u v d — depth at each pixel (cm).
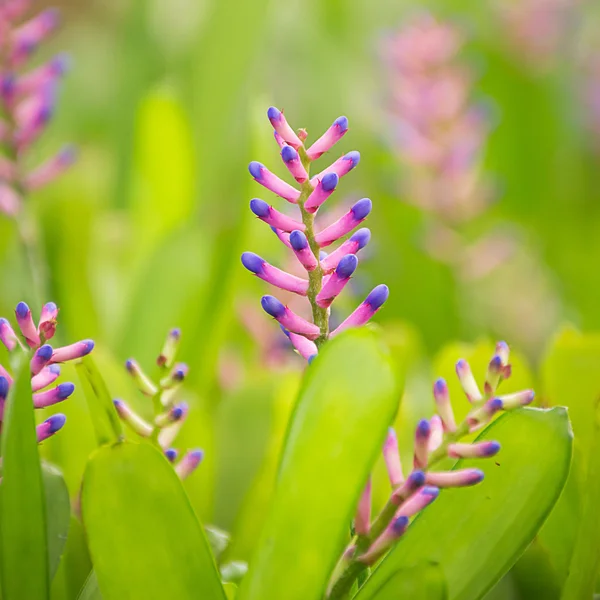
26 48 163
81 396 146
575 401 147
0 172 164
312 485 132
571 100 290
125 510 133
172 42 263
